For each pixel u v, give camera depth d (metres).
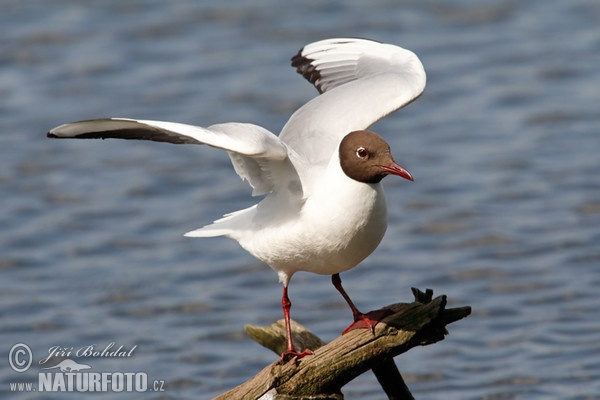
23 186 17.62
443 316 8.41
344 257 8.73
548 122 19.36
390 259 15.41
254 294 14.60
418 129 19.41
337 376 8.55
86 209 16.98
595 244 15.49
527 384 11.98
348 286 14.65
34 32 22.56
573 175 17.53
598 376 12.04
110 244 16.00
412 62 10.16
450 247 15.67
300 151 9.32
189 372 12.59
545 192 17.11
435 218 16.52
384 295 14.28
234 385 12.25
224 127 8.34
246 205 17.05
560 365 12.38
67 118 19.33
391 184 17.67
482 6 23.84
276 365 8.66
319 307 14.07
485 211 16.62
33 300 14.48
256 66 21.33
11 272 15.27
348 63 10.55
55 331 13.69
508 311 13.86
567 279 14.62
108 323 13.90
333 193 8.47
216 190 17.58
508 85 20.66
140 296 14.58
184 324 13.83
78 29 22.78
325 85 10.62
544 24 23.06
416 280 14.74
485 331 13.38
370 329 8.43
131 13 23.64
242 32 22.72
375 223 8.53
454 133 19.14
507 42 22.22
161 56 21.80
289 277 9.16
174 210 16.97
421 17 23.36
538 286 14.46
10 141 18.86
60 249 15.88
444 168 18.02
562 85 20.59
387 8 23.86
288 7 23.94
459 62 21.47
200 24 23.14
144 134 8.37
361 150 8.31
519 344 12.98
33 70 21.19
